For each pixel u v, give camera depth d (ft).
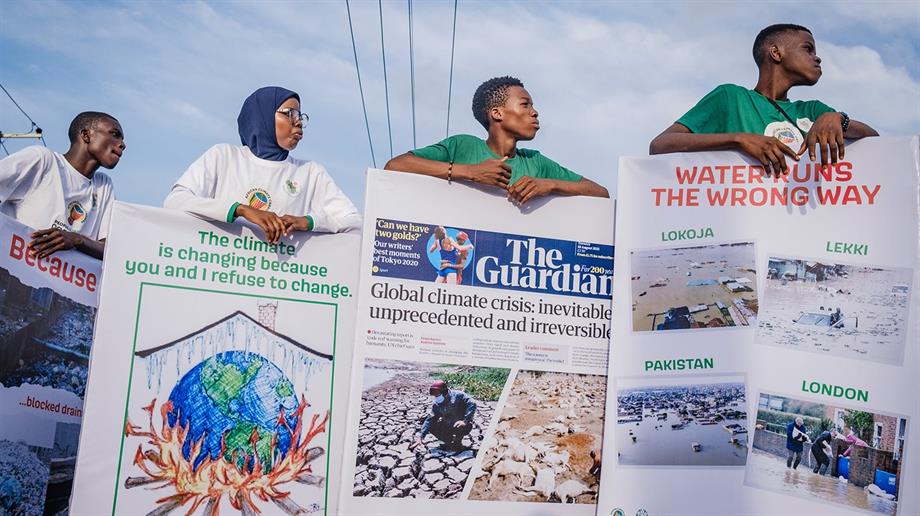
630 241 14.70
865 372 13.67
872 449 13.46
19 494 15.02
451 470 14.19
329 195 16.16
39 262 15.61
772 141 14.46
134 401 13.88
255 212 14.53
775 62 16.19
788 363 13.88
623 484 13.96
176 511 13.73
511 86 16.38
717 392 13.98
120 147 18.10
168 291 14.28
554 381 14.66
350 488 13.97
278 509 13.99
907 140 14.14
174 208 14.67
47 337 15.66
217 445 13.99
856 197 14.17
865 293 13.89
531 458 14.38
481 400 14.43
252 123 16.06
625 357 14.37
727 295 14.25
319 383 14.48
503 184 14.90
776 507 13.51
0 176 16.48
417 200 14.79
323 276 14.82
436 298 14.58
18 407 15.08
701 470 13.82
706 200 14.61
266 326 14.49
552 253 15.01
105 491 13.56
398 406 14.25
